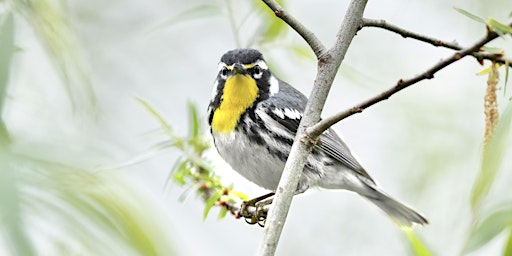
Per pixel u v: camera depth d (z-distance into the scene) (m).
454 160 3.67
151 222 3.23
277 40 3.55
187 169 3.50
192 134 3.52
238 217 3.50
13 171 2.83
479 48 3.39
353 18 3.41
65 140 3.37
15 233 2.55
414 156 3.68
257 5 3.54
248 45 3.55
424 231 3.58
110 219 3.03
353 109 3.40
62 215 2.82
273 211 3.39
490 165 3.38
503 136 3.38
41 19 3.44
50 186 2.90
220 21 3.73
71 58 3.44
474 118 3.69
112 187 3.25
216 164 3.52
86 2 3.70
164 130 3.51
